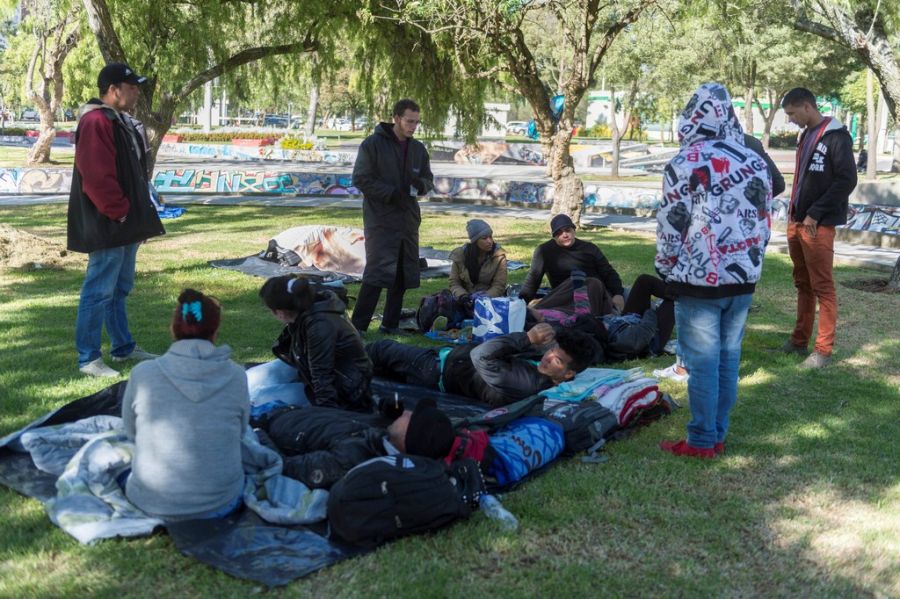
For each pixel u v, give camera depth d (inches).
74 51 1230.9
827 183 271.4
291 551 144.3
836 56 1417.3
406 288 315.6
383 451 163.2
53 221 652.7
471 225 322.7
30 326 306.5
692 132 187.6
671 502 173.3
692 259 186.2
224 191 959.6
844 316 370.0
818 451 205.3
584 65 648.4
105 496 156.7
